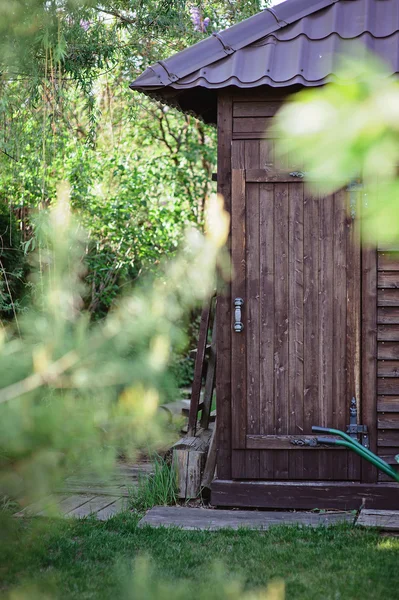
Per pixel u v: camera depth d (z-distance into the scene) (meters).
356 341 5.27
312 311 5.30
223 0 9.65
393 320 5.27
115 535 4.59
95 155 9.56
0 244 6.64
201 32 9.26
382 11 5.22
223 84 5.11
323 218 5.28
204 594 1.89
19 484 1.36
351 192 5.23
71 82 8.17
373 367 5.27
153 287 1.46
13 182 7.59
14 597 1.73
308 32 5.25
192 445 5.77
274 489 5.29
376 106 1.14
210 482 5.51
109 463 1.39
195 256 1.50
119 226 9.53
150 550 4.31
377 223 1.17
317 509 5.25
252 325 5.34
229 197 5.34
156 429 1.41
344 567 4.04
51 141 7.35
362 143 1.14
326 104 1.15
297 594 3.63
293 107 1.17
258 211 5.32
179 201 10.88
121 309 1.43
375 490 5.23
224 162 5.33
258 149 5.30
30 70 4.05
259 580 3.80
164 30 8.28
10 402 1.34
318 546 4.41
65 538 4.39
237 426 5.34
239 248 5.30
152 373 1.37
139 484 5.55
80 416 1.35
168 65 5.23
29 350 1.43
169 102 5.67
